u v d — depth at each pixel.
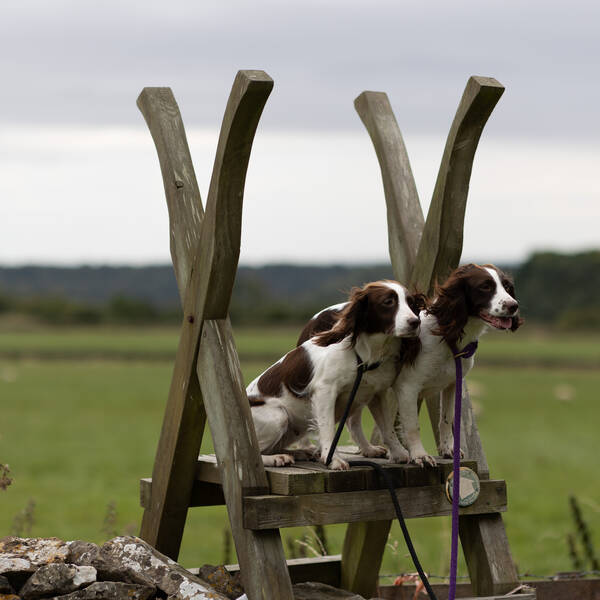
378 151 7.43
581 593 7.21
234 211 5.82
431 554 12.77
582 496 21.00
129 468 25.91
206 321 5.98
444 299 5.88
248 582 5.57
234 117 5.51
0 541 6.30
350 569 7.28
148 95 6.71
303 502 5.62
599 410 46.75
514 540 15.05
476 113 6.29
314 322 6.80
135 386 61.09
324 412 5.99
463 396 6.65
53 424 38.59
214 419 5.89
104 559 6.01
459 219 6.58
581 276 184.38
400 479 5.88
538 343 138.88
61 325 185.75
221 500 6.67
